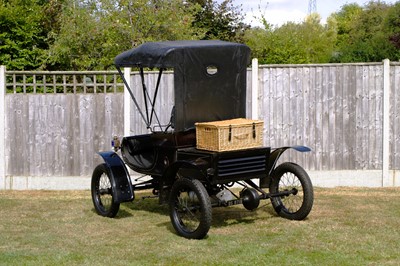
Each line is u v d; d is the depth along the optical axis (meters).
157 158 8.26
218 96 8.22
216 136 7.51
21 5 17.48
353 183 11.26
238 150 7.66
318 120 11.23
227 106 8.32
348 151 11.24
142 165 8.57
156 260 6.66
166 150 8.11
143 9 14.88
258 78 11.20
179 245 7.24
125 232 7.96
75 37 15.06
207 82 8.10
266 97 11.24
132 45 14.72
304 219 8.48
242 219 8.57
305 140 11.27
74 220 8.71
